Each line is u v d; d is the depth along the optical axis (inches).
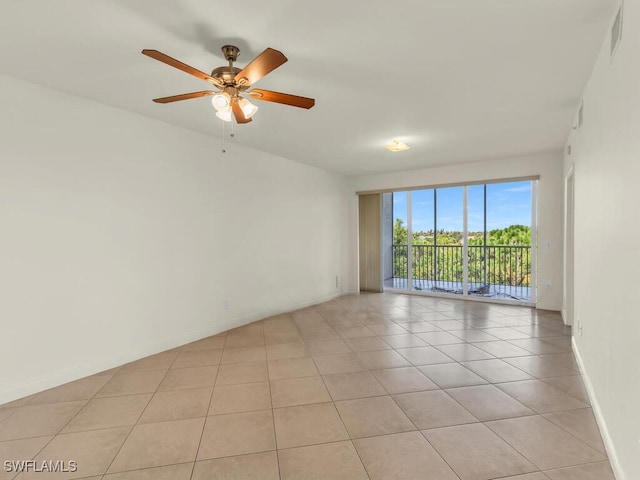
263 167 195.5
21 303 103.7
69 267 114.8
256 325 182.1
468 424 88.2
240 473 71.1
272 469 72.2
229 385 111.3
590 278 101.3
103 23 76.4
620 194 69.4
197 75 81.0
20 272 103.5
